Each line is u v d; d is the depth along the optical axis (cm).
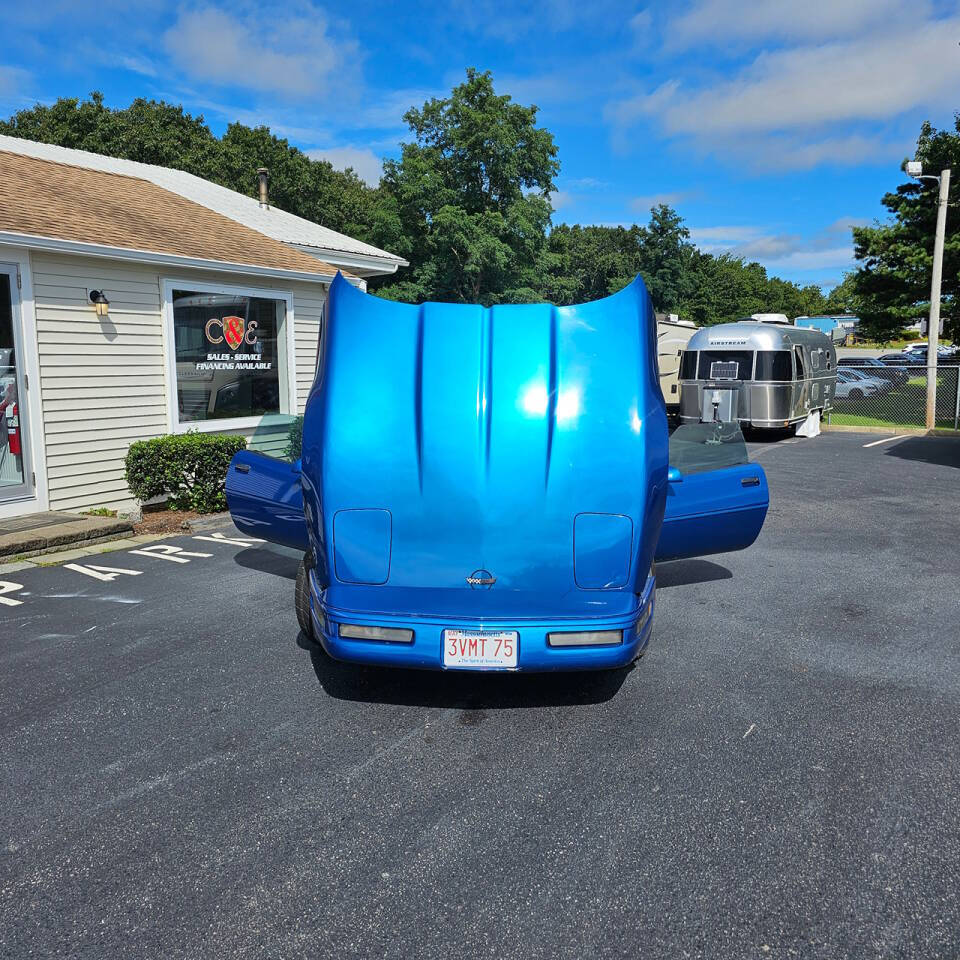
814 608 565
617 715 392
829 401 2053
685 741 364
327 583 365
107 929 242
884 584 627
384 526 356
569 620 351
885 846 284
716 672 446
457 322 379
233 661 459
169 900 256
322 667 451
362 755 352
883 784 325
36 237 779
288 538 526
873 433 1930
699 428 523
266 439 584
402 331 379
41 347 813
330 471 358
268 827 296
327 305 396
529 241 2864
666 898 257
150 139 3303
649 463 359
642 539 356
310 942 238
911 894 258
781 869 271
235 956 232
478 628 348
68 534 723
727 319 6050
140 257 871
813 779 330
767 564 688
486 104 2964
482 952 234
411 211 2717
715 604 574
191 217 1139
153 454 843
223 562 683
